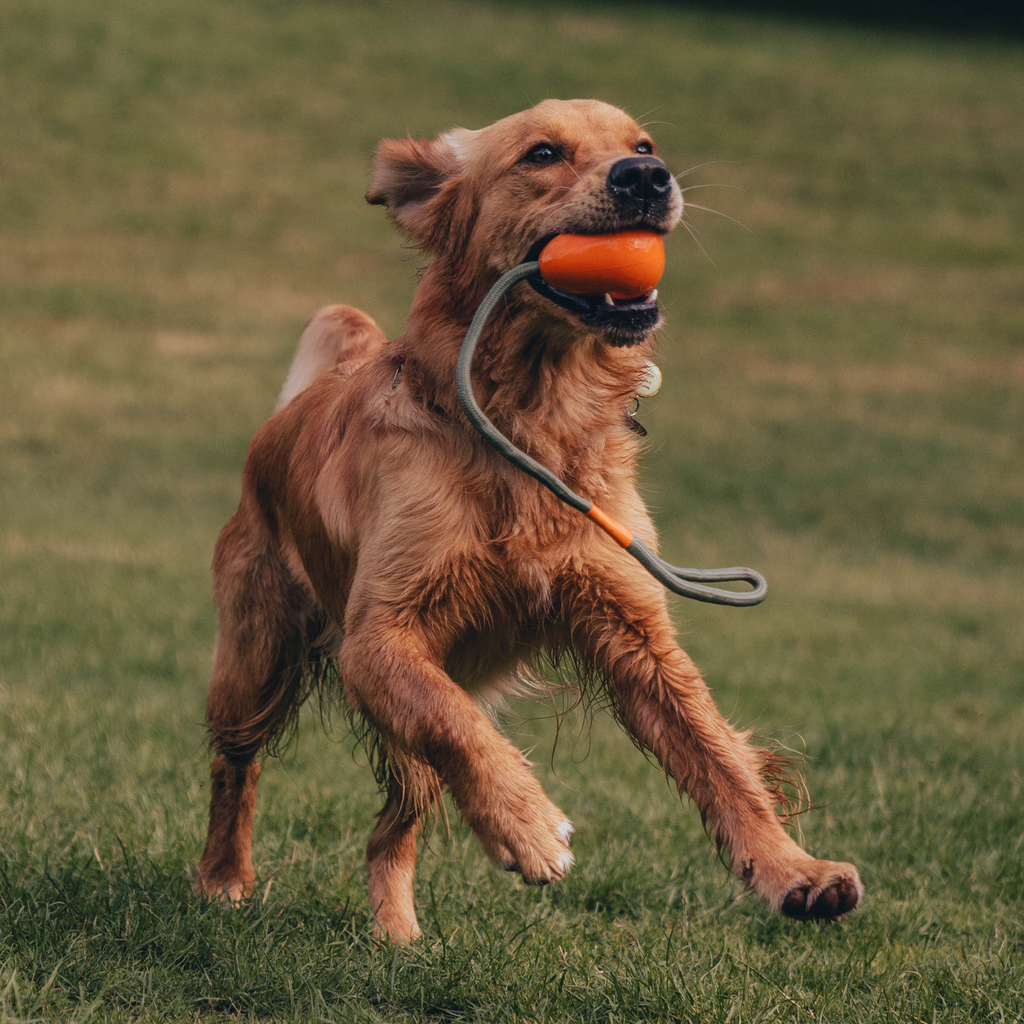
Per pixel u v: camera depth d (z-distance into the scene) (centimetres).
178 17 6406
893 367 3769
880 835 855
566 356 638
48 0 6291
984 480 2872
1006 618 1920
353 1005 548
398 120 5606
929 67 6931
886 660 1608
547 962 600
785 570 2162
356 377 728
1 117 5175
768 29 7506
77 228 4453
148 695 1230
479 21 7044
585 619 648
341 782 969
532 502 628
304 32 6475
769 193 5319
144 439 2852
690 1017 545
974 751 1127
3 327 3597
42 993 517
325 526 703
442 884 747
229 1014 555
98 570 1816
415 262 721
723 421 3247
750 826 582
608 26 7225
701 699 625
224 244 4462
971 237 4994
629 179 597
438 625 637
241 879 742
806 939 686
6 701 1121
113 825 784
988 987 592
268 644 788
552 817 555
